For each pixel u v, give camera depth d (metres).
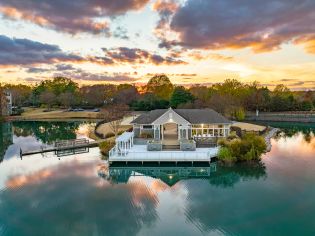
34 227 18.89
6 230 18.55
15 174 30.56
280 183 26.64
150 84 139.38
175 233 17.92
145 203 22.55
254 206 21.73
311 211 20.73
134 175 30.06
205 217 20.05
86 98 125.06
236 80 122.62
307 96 123.44
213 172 30.59
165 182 27.62
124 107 77.94
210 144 38.66
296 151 39.66
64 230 18.47
